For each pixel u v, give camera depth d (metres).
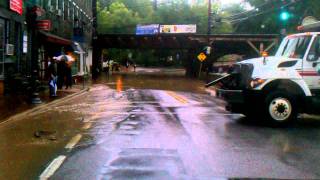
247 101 12.51
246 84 12.55
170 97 23.31
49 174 7.04
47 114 15.29
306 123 13.02
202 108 17.09
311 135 10.80
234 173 7.11
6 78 22.55
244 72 12.82
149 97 23.27
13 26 23.47
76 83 37.12
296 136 10.63
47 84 27.00
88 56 57.50
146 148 9.01
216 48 67.00
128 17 87.62
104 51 90.81
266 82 12.31
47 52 33.06
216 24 85.69
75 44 42.12
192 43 63.50
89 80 45.31
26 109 16.00
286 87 12.48
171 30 61.47
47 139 10.23
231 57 92.19
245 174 7.06
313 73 12.39
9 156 8.41
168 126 12.06
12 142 9.89
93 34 62.00
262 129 11.71
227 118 13.95
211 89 32.16
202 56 48.06
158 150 8.82
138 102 19.92
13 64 23.83
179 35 61.19
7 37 22.78
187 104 18.88
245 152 8.72
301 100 12.44
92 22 60.62
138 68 104.00
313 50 12.44
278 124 12.30
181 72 79.44
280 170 7.34
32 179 6.78
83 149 8.99
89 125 12.41
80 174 7.03
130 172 7.12
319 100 12.33
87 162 7.83
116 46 64.94
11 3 22.62
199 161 7.91
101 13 87.12
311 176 6.98
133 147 9.12
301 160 8.07
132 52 110.19
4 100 19.16
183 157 8.21
